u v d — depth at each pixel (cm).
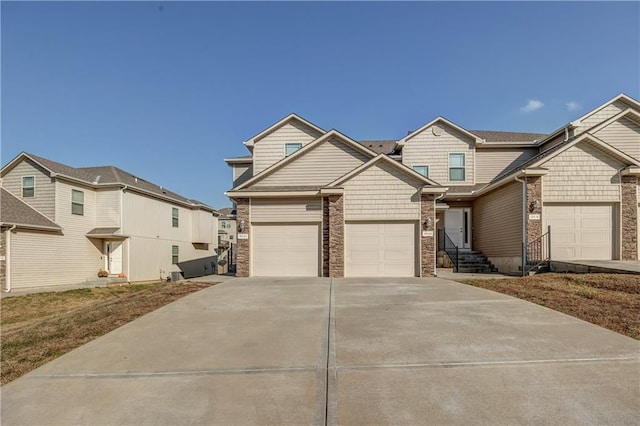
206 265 3086
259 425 340
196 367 472
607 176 1375
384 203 1380
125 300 942
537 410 352
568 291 860
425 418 344
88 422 353
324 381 422
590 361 457
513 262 1457
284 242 1420
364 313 718
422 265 1351
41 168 1916
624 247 1353
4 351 567
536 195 1366
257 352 518
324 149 1552
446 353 493
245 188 1511
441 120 1856
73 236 1986
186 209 2839
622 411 349
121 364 489
